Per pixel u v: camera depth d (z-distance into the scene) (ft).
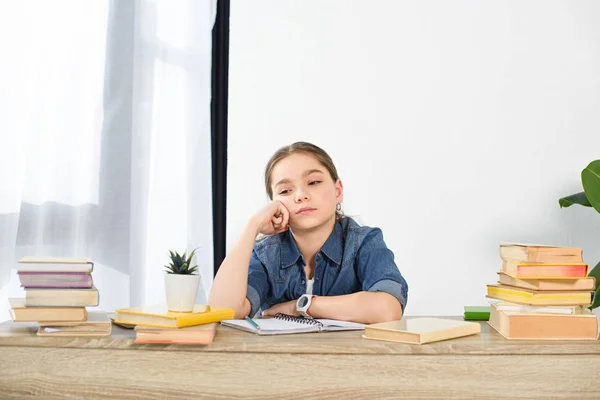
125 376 3.68
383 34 11.00
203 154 9.88
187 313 3.78
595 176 8.05
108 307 8.93
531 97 10.94
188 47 9.84
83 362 3.69
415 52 10.99
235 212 10.84
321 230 5.49
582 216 10.78
